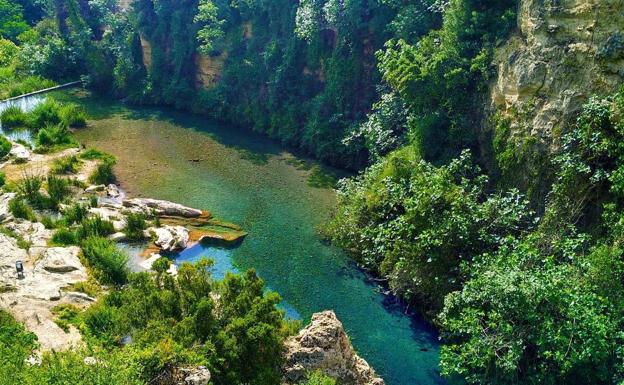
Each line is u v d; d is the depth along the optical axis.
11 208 28.97
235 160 40.62
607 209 19.33
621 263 17.53
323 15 40.59
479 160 27.25
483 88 27.22
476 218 21.84
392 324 23.12
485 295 18.55
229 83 49.22
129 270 25.27
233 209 33.12
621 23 19.84
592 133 19.94
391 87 35.84
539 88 23.00
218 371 15.26
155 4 53.31
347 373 17.42
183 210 32.03
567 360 16.27
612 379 16.08
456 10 28.78
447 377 20.05
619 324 16.98
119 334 17.23
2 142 37.94
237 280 17.83
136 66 55.47
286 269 27.20
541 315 17.39
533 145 22.83
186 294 17.19
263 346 16.14
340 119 39.78
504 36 26.56
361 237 26.53
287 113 43.94
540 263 19.36
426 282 22.59
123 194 34.50
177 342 15.47
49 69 57.75
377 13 37.97
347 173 38.34
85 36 56.94
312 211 32.75
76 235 27.20
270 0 45.47
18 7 68.00
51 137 40.66
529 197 22.88
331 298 24.92
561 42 22.11
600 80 20.56
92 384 12.04
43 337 18.27
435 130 28.56
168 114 51.34
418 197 23.62
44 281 22.86
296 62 43.84
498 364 17.39
